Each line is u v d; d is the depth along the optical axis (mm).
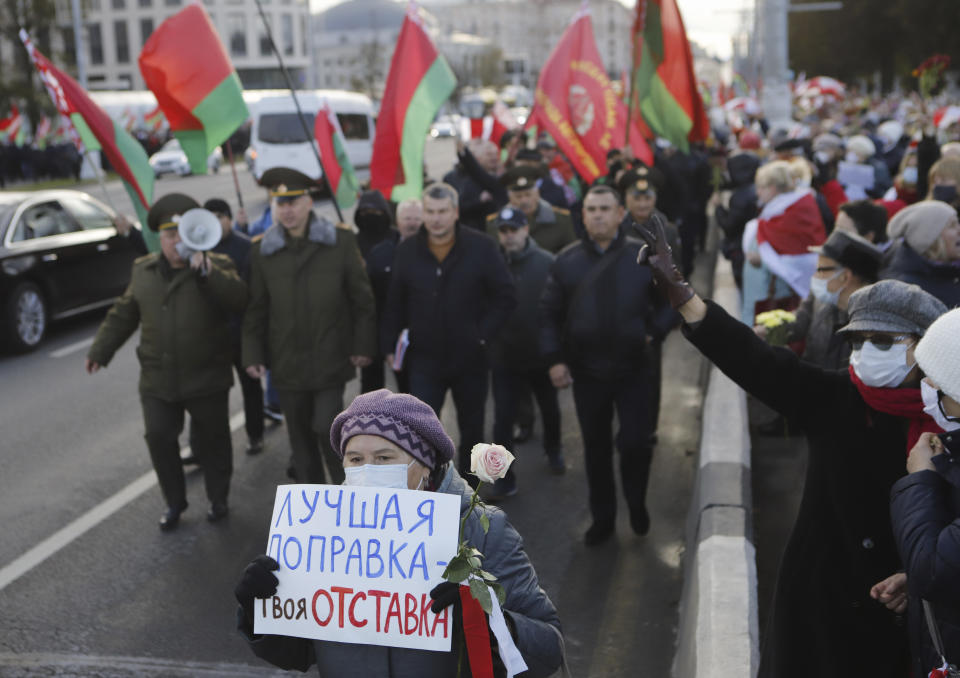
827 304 4605
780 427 6820
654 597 4621
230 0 78000
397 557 2045
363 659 2076
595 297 5020
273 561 2113
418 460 2127
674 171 10625
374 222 6684
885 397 2611
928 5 41156
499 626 1991
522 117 30531
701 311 2703
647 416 5117
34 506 5914
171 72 6852
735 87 36750
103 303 11336
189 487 6195
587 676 3984
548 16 140750
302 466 5516
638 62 8375
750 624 3428
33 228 10523
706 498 4656
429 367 5453
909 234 4227
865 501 2723
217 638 4328
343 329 5406
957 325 2121
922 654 2303
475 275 5383
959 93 42250
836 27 52531
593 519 5223
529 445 6934
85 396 8414
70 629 4410
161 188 29344
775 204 6465
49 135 34625
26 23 37062
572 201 10000
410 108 7344
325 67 135125
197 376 5418
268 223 8078
